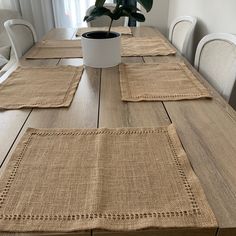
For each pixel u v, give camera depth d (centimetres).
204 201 57
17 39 171
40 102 99
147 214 54
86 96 104
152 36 193
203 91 106
